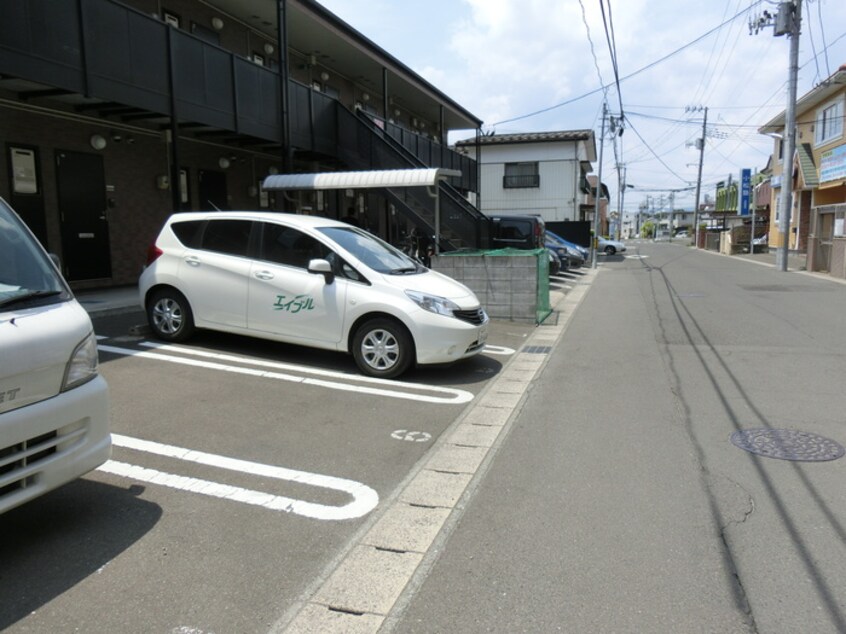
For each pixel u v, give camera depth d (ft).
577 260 89.15
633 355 28.43
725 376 24.31
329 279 23.34
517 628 9.19
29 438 10.18
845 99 80.53
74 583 10.12
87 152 38.58
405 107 88.28
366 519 12.57
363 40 59.00
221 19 49.75
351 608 9.67
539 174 123.13
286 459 15.46
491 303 37.96
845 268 63.62
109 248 40.45
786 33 72.18
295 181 42.34
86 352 11.57
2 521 12.12
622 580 10.40
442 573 10.66
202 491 13.58
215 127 39.58
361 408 19.69
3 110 33.37
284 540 11.66
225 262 25.07
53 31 28.58
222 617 9.37
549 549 11.43
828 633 9.04
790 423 18.47
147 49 33.94
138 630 9.02
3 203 12.74
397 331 22.70
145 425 17.37
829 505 13.06
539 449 16.52
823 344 30.48
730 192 173.58
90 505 12.83
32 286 11.71
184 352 25.39
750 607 9.64
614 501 13.37
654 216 448.24
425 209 49.16
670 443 16.87
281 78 43.98
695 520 12.46
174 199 35.99
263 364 24.23
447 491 13.92
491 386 22.90
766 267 82.07
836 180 80.43
